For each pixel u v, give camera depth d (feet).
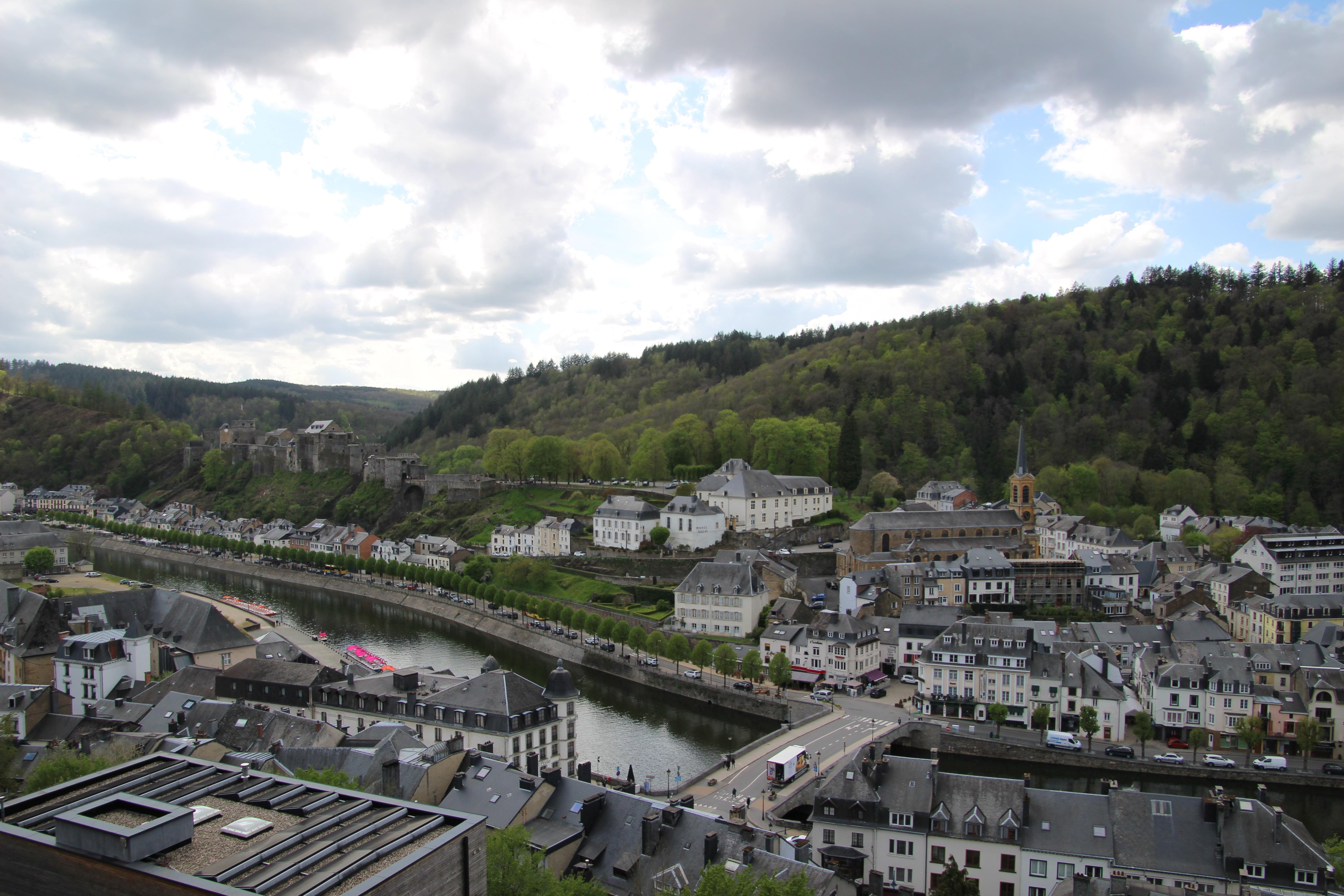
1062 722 513.04
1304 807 426.51
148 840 146.92
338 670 515.50
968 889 282.77
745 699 565.94
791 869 245.04
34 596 536.42
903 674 607.78
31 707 397.60
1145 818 310.65
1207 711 492.54
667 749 495.00
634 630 653.30
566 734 417.90
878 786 341.62
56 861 149.07
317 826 161.38
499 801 294.66
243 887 138.72
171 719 391.45
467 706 402.93
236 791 177.99
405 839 156.97
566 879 242.99
